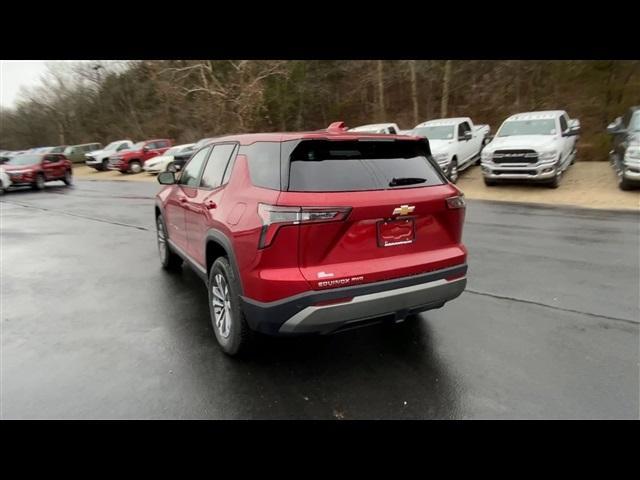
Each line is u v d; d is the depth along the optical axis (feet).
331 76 116.98
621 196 36.06
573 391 9.73
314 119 120.16
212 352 11.92
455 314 14.10
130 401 9.71
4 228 32.76
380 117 94.22
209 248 12.51
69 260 22.33
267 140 10.59
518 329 12.90
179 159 67.97
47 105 152.97
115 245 25.55
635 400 9.37
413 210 9.96
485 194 41.63
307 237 9.04
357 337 12.63
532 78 79.87
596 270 18.17
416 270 10.09
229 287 10.93
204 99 93.76
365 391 9.94
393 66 96.32
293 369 10.94
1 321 14.39
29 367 11.27
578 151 55.26
